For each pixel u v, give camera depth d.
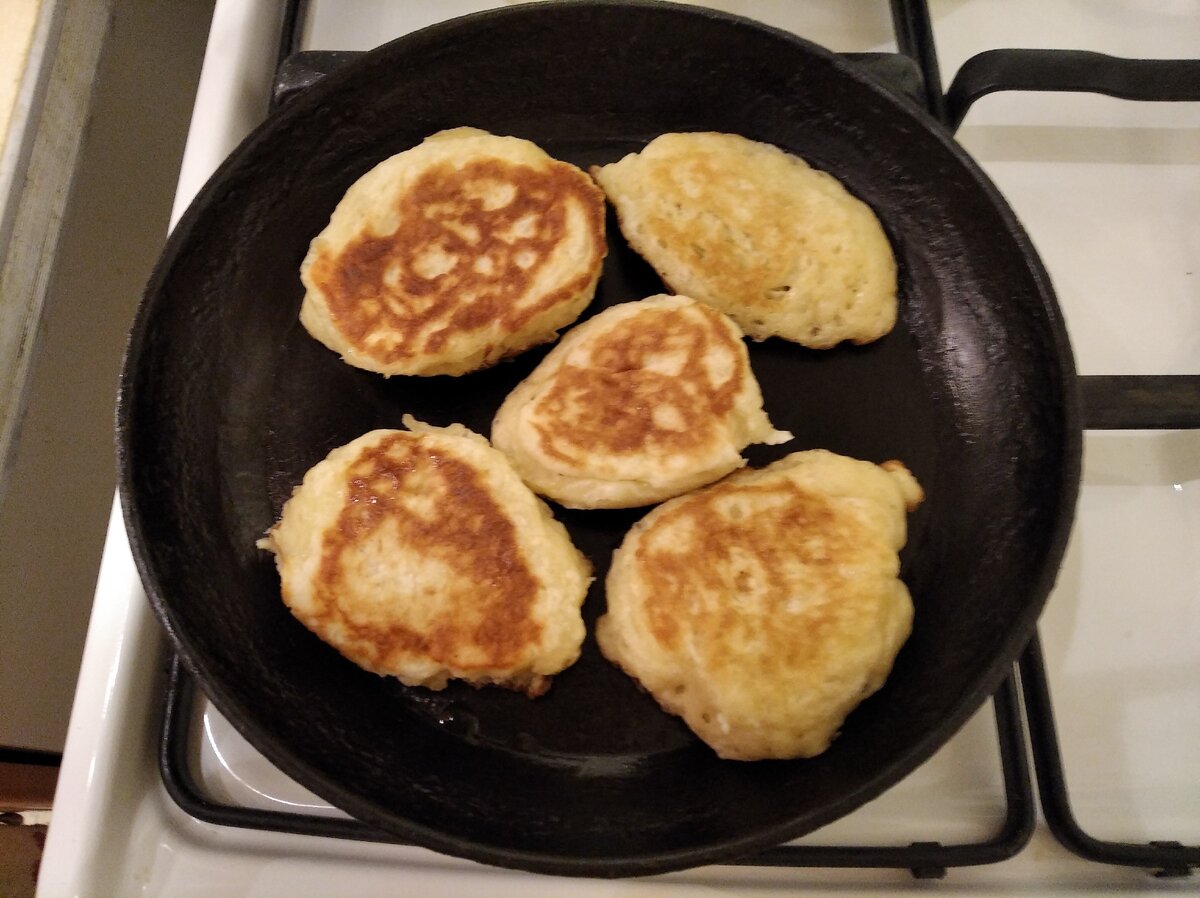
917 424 0.29
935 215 0.30
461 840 0.23
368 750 0.27
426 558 0.27
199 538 0.28
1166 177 0.33
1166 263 0.32
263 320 0.30
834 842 0.26
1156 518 0.29
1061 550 0.25
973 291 0.30
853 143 0.31
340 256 0.30
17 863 0.39
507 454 0.29
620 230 0.31
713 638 0.26
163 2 0.37
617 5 0.30
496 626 0.27
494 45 0.31
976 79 0.30
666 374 0.29
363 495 0.28
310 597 0.27
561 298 0.29
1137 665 0.27
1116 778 0.26
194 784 0.26
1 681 0.34
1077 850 0.25
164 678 0.28
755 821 0.25
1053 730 0.26
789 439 0.29
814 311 0.30
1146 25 0.34
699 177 0.30
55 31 0.30
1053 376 0.27
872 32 0.34
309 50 0.34
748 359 0.29
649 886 0.25
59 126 0.30
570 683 0.28
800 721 0.25
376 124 0.31
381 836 0.25
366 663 0.27
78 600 0.36
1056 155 0.33
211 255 0.29
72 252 0.34
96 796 0.25
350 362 0.30
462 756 0.27
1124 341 0.31
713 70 0.31
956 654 0.27
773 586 0.26
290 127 0.30
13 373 0.29
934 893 0.25
